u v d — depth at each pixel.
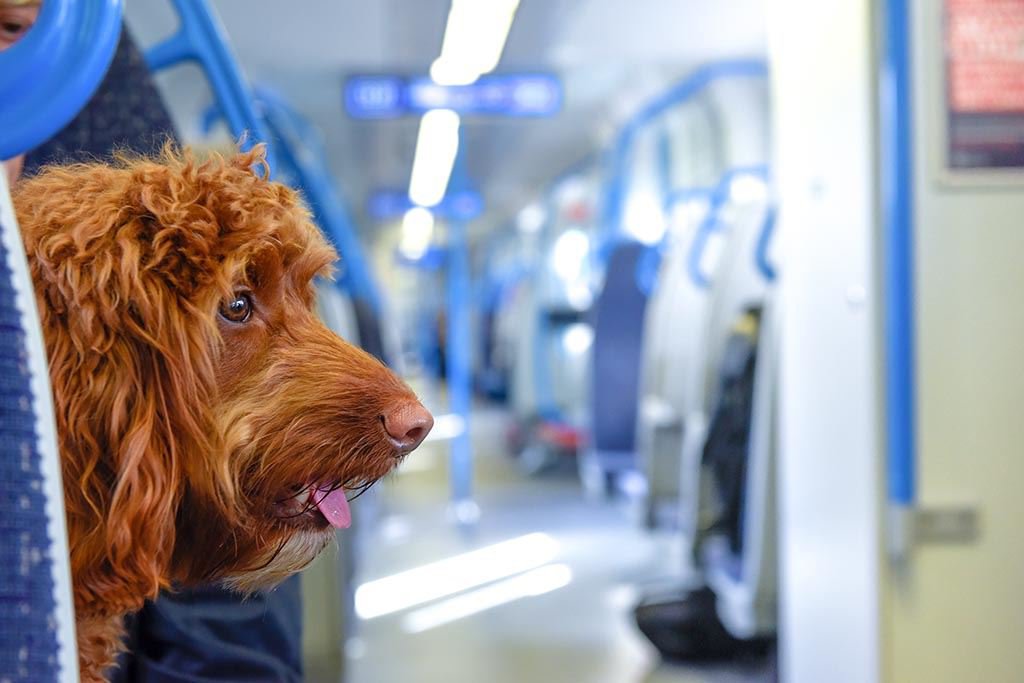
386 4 5.52
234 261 0.85
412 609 4.32
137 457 0.75
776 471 3.11
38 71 0.72
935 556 1.84
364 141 10.27
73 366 0.75
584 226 9.84
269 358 0.91
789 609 2.26
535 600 4.41
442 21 5.87
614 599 4.40
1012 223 1.85
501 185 13.45
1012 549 1.85
